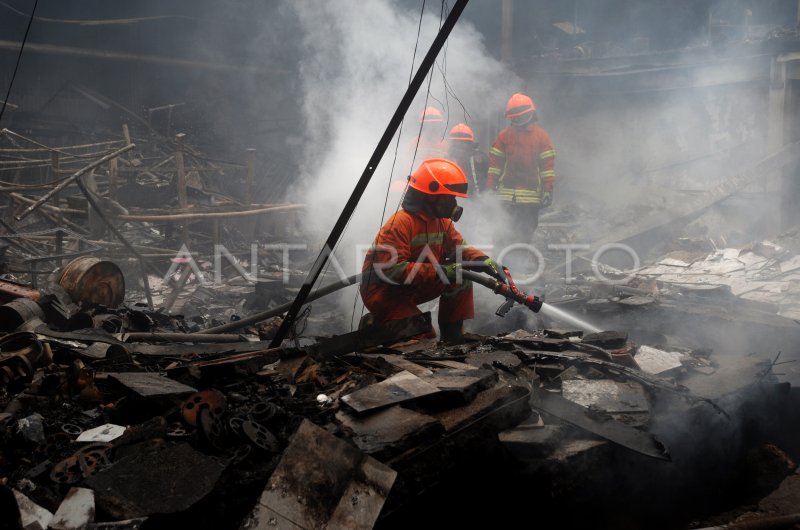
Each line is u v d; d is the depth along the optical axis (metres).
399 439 2.52
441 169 4.14
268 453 2.44
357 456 2.38
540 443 2.79
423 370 3.25
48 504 2.17
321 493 2.26
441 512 2.70
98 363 3.57
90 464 2.39
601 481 2.94
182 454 2.32
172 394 2.80
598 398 3.29
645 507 3.22
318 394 3.12
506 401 2.93
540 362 3.65
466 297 4.44
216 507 2.23
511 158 8.07
